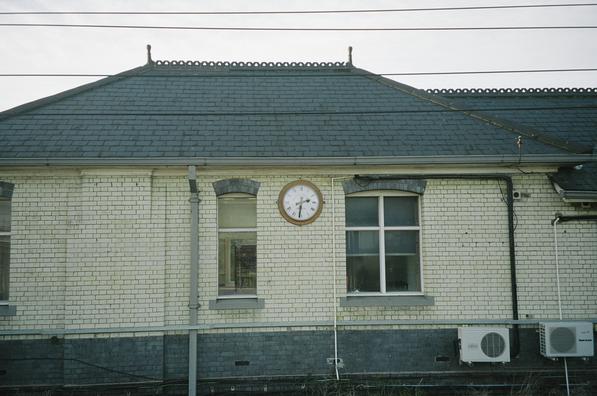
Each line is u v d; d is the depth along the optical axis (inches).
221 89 448.1
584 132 435.8
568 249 369.1
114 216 354.0
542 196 373.1
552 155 355.9
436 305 362.6
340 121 402.9
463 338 348.5
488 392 353.4
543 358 360.5
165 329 347.9
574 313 364.2
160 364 346.6
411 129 395.5
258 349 354.3
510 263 366.0
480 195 371.6
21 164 337.7
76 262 349.1
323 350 356.5
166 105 417.4
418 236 379.2
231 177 365.1
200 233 359.9
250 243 374.3
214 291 357.1
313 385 349.7
